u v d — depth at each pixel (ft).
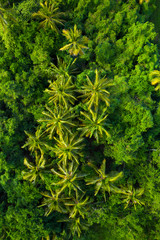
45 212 60.03
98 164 65.57
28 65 65.05
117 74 64.95
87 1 65.16
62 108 56.85
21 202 59.72
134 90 61.98
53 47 62.90
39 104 64.13
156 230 65.77
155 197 60.75
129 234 63.46
